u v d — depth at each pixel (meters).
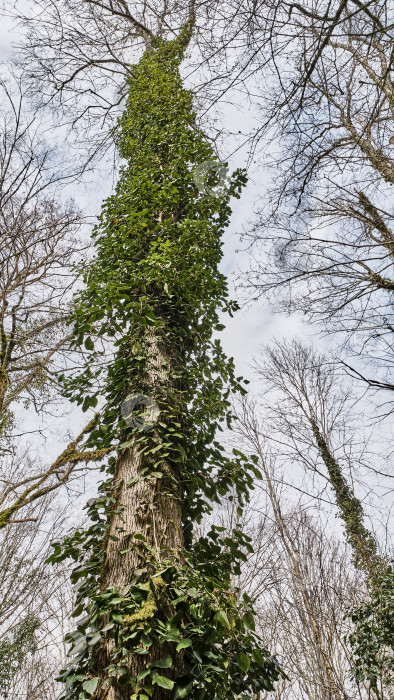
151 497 3.06
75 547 3.15
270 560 9.73
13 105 6.16
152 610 2.52
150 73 7.25
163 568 2.70
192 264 4.57
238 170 5.69
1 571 8.61
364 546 9.81
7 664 8.23
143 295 4.02
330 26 3.95
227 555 3.51
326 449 11.73
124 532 2.92
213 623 2.66
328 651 8.45
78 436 7.22
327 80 4.68
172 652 2.56
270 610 9.88
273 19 3.98
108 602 2.53
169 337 4.07
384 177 5.69
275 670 3.31
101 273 4.32
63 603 9.37
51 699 9.15
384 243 6.02
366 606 8.00
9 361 7.00
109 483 3.37
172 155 5.62
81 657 2.61
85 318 4.16
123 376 3.79
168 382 3.71
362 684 8.36
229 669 3.05
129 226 4.50
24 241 6.56
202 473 4.01
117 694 2.38
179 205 5.18
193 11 4.46
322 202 6.22
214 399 4.22
